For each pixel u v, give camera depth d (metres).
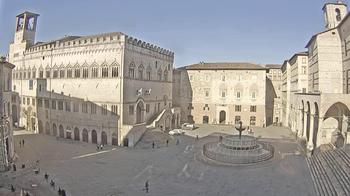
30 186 36.16
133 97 65.88
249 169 43.50
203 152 53.31
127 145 60.97
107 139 63.34
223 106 94.88
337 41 58.31
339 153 41.97
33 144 62.31
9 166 42.97
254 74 91.94
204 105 96.56
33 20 86.19
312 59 65.44
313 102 53.28
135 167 45.06
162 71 80.75
